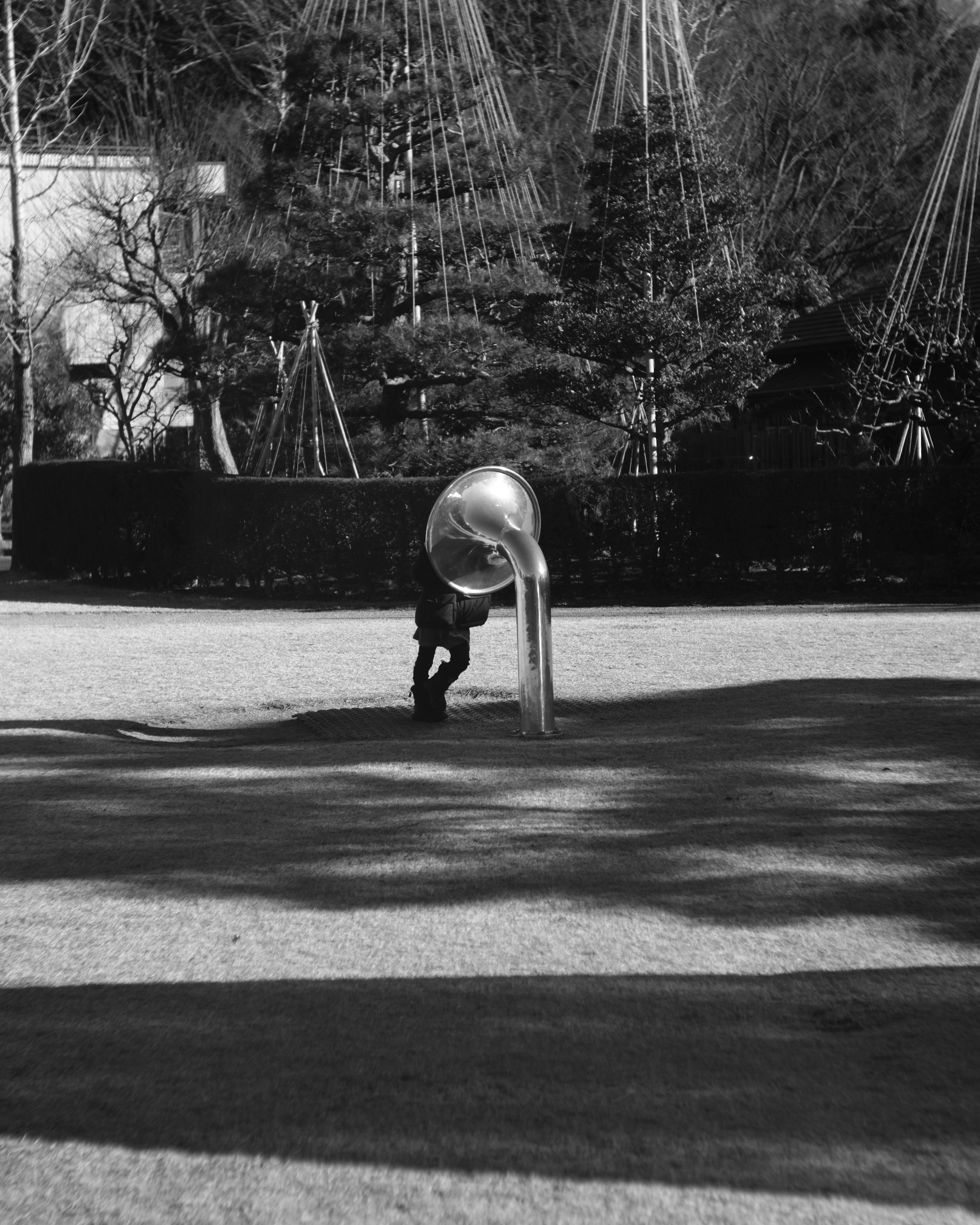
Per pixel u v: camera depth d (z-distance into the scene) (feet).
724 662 36.01
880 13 140.56
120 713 30.45
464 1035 11.22
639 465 79.25
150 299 98.84
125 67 116.88
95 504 72.02
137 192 98.12
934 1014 11.46
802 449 86.94
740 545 61.36
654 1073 10.23
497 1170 8.63
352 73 73.26
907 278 87.61
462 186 75.31
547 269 69.87
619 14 108.68
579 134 120.98
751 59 131.64
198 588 68.39
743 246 84.43
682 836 18.08
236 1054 10.90
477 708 30.09
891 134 133.80
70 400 120.67
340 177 77.10
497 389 72.79
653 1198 8.19
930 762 22.26
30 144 104.22
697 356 68.85
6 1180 8.70
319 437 69.92
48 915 15.26
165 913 15.31
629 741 25.07
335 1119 9.50
